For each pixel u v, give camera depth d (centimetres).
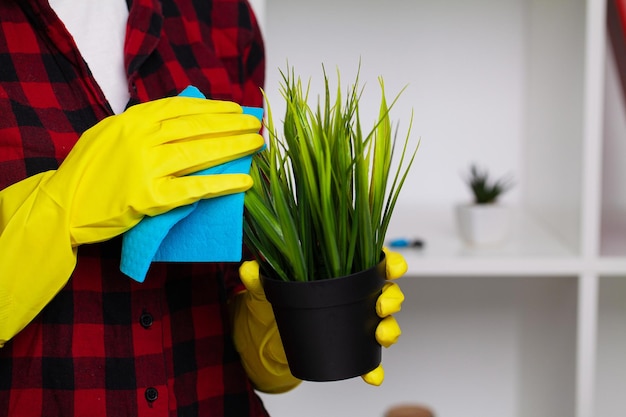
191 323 109
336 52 183
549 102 169
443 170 189
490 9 182
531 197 186
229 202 88
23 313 92
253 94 128
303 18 181
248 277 93
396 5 182
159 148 88
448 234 170
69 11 108
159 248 90
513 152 188
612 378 192
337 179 87
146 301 104
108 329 102
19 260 90
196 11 120
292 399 194
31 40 104
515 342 192
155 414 104
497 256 153
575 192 155
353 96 90
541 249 158
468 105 186
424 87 185
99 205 88
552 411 173
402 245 162
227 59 123
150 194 86
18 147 100
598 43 146
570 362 161
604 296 189
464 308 192
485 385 194
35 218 90
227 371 112
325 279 86
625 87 163
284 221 86
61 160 102
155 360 104
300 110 89
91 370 101
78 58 103
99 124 93
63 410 101
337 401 194
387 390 195
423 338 194
